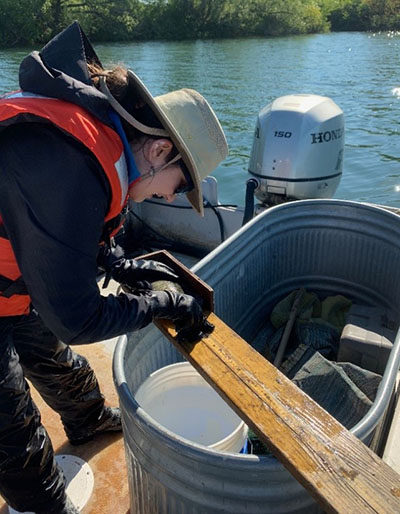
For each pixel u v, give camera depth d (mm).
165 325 1537
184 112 1346
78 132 1122
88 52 1345
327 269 2590
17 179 1127
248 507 1206
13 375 1453
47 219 1130
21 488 1545
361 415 1821
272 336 2479
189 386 1665
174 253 3633
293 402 1260
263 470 1137
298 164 3145
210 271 2047
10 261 1313
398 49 23812
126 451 1446
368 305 2520
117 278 1665
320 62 19531
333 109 3266
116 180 1189
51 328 1245
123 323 1296
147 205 3625
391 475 1073
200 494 1228
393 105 12281
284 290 2658
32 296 1218
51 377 1827
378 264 2426
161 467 1261
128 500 1865
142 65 18500
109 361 2539
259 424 1200
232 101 12891
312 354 2139
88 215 1149
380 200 7043
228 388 1307
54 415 2236
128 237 3674
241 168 8180
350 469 1094
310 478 1072
